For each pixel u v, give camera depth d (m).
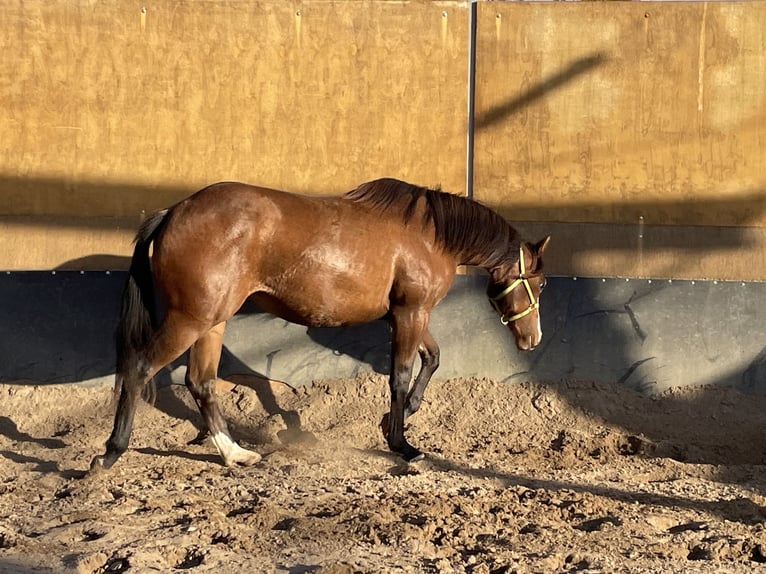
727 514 5.26
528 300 6.47
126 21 7.25
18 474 5.74
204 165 7.32
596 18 7.33
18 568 4.32
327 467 5.93
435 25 7.33
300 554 4.54
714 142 7.35
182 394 6.95
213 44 7.30
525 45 7.36
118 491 5.37
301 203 5.87
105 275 7.11
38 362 7.04
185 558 4.53
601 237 7.38
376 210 6.04
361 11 7.32
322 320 5.99
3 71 7.20
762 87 7.30
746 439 6.84
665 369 7.25
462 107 7.36
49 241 7.24
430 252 6.11
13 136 7.22
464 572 4.39
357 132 7.36
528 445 6.70
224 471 5.83
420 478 5.73
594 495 5.42
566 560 4.55
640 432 6.93
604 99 7.35
